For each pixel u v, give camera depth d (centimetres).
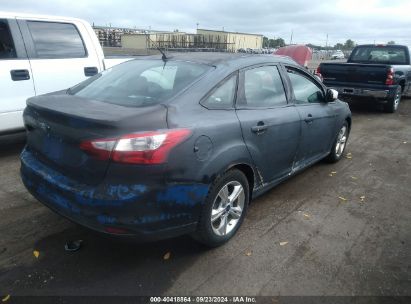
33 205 396
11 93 523
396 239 362
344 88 1030
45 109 291
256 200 433
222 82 326
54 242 329
